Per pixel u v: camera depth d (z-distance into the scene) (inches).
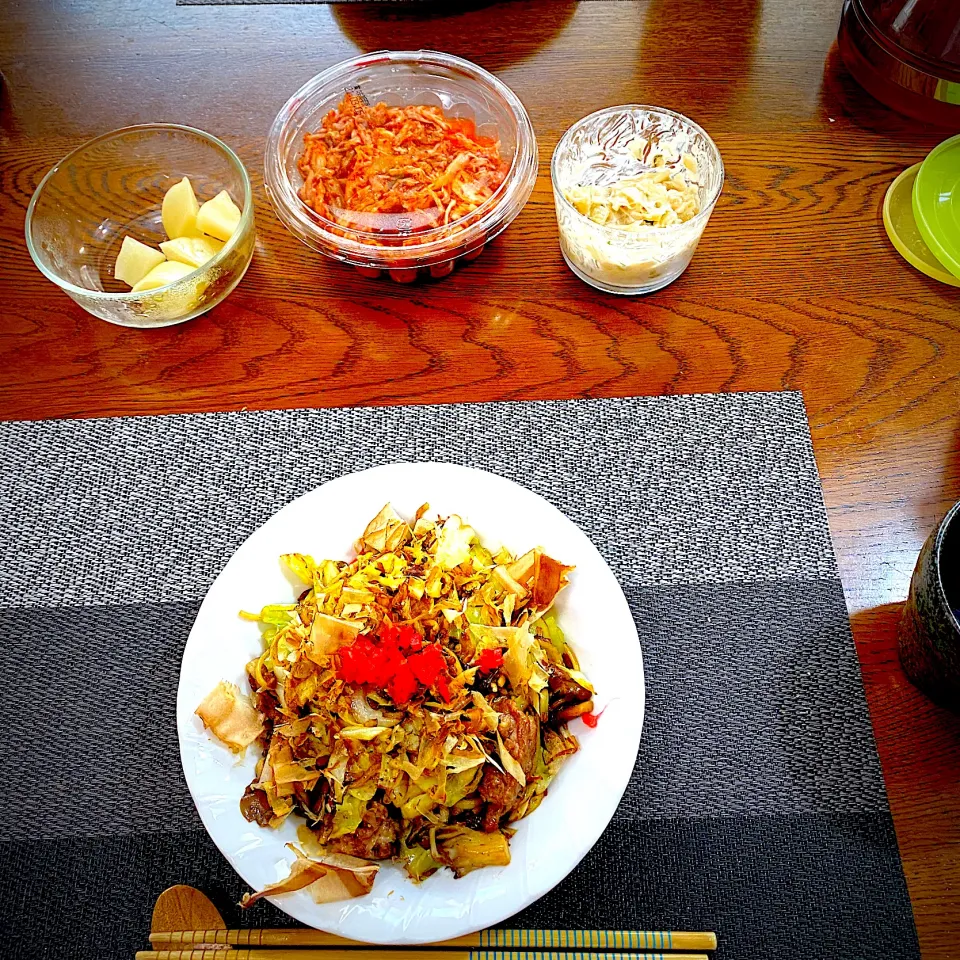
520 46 46.8
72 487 38.6
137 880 32.2
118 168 43.8
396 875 28.7
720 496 37.8
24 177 44.5
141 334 41.5
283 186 40.7
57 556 37.4
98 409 40.1
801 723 33.8
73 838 32.8
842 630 35.3
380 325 41.4
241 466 38.8
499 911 27.5
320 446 39.1
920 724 33.7
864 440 38.7
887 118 44.8
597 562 31.9
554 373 40.3
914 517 37.3
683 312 41.4
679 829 32.4
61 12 48.5
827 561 36.5
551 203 43.8
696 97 45.4
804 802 32.6
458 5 47.8
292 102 42.6
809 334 40.8
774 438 38.8
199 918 31.3
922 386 39.6
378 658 29.3
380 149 41.2
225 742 29.8
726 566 36.5
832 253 42.3
